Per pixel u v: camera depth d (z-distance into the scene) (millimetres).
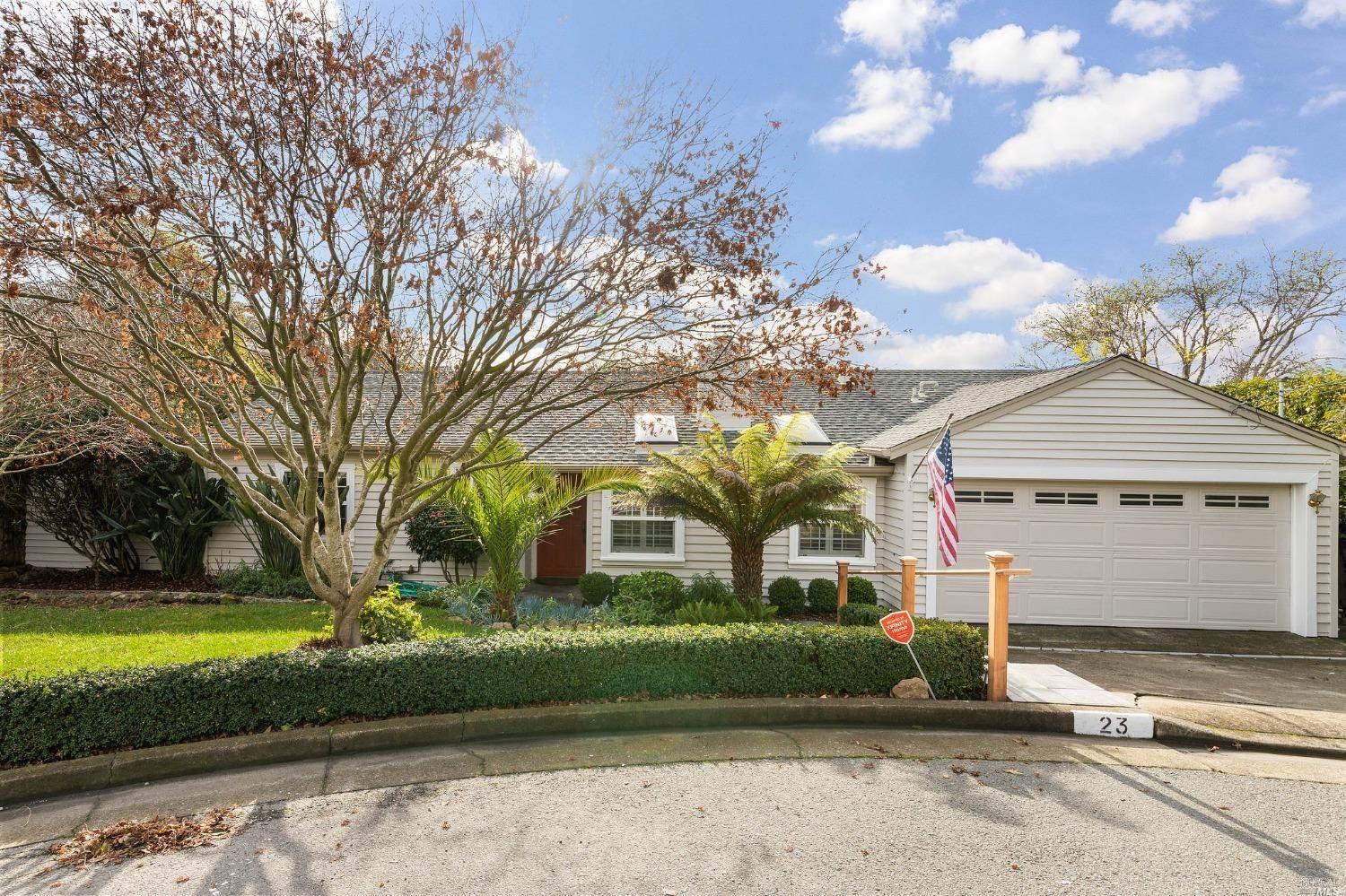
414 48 6160
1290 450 11461
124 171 5574
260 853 4125
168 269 5938
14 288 5203
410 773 5328
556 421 14953
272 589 11953
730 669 6824
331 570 7242
